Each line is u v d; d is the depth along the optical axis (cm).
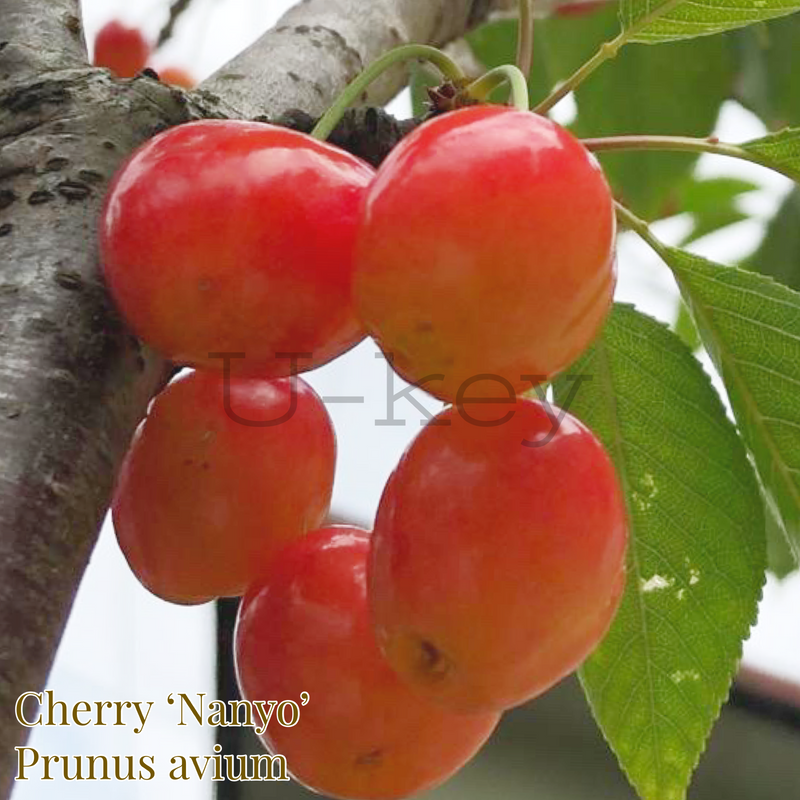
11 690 39
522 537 40
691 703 49
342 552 44
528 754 80
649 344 48
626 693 49
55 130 43
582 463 41
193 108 45
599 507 41
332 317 41
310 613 43
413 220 39
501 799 79
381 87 52
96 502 40
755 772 82
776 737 81
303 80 49
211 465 44
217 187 40
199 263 40
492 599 40
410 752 43
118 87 44
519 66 47
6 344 41
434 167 39
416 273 39
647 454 49
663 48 81
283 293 40
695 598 49
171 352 41
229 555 44
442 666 41
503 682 41
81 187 42
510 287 39
